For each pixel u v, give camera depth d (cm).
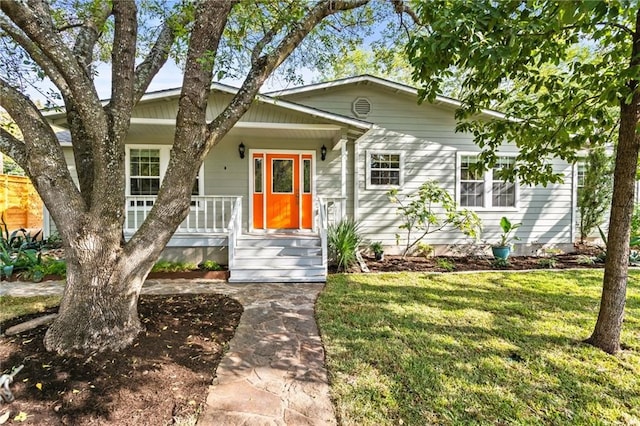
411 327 362
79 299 287
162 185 314
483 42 225
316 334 347
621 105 277
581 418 217
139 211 764
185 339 322
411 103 853
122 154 299
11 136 292
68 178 290
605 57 284
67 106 317
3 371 251
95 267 287
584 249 905
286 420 214
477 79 323
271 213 825
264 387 251
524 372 270
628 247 300
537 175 387
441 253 859
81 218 285
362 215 848
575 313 404
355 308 427
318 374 269
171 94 662
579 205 957
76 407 218
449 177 862
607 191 922
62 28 348
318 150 831
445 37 233
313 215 824
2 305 418
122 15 304
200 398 235
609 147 920
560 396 239
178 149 306
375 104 848
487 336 338
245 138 809
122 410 219
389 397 238
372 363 286
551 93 337
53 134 292
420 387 249
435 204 850
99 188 284
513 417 217
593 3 179
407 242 839
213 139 315
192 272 592
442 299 463
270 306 436
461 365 281
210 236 654
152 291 499
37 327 330
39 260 599
